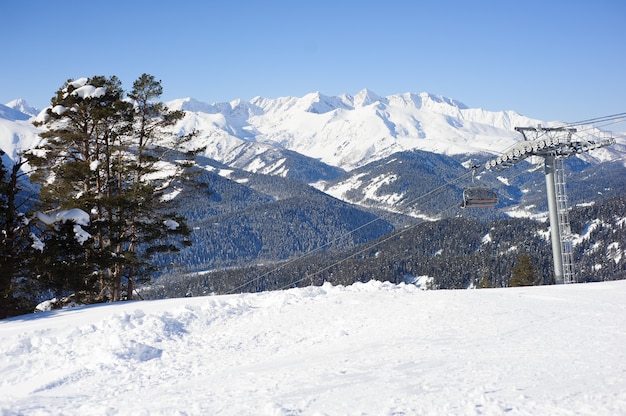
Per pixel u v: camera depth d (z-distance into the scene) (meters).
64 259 23.27
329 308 14.95
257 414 6.81
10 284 22.62
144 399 8.38
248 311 15.52
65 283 22.97
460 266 160.75
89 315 16.31
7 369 11.82
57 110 26.08
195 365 10.91
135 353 11.95
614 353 8.71
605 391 6.68
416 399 6.86
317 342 11.92
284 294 17.28
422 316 13.06
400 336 11.40
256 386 8.38
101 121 26.53
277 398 7.48
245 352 11.66
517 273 55.72
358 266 170.38
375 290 17.91
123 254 26.17
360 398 7.12
